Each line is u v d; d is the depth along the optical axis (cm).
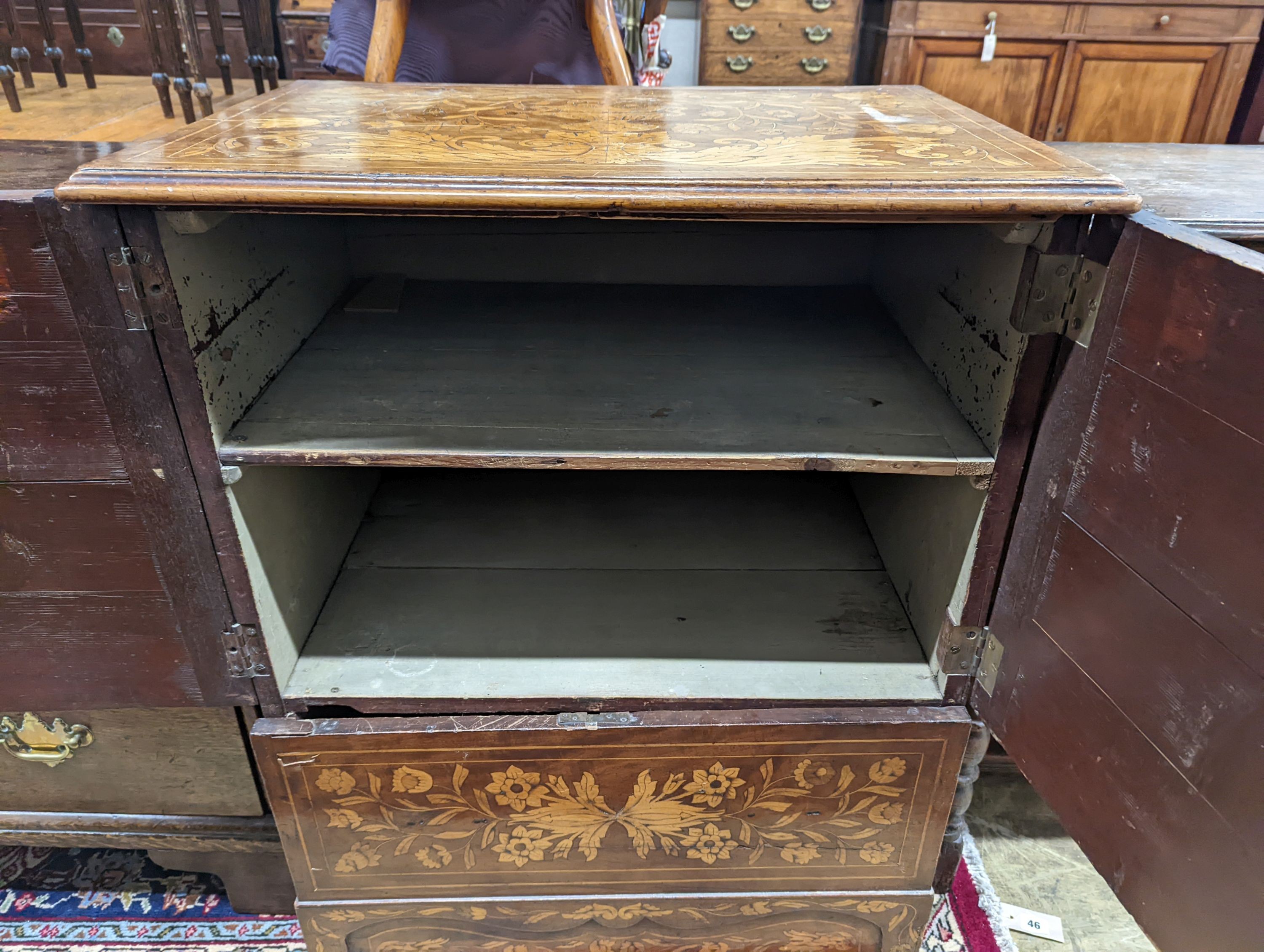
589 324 99
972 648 81
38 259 59
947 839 93
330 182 58
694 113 87
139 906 101
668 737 79
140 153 62
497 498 117
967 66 232
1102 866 67
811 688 85
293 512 87
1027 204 57
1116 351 58
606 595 99
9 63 118
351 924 91
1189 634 55
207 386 67
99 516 70
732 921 93
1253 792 51
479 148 69
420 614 95
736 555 106
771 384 85
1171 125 238
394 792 81
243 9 112
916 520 94
